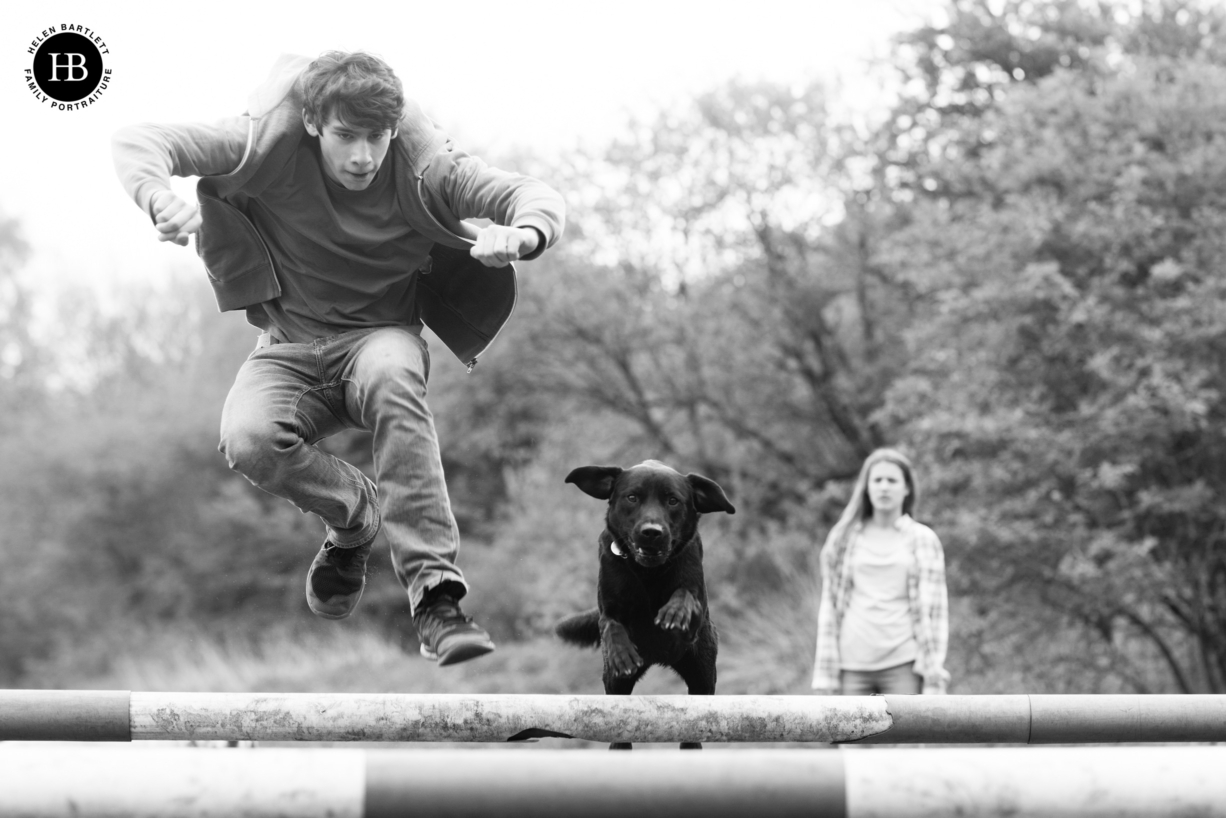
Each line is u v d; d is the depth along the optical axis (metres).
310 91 3.43
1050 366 12.78
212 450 32.16
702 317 18.36
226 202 3.59
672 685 13.48
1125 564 11.38
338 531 3.85
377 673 18.62
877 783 2.06
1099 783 2.08
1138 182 12.43
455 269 3.88
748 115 18.20
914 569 7.29
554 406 20.41
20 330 43.62
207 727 3.18
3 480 34.41
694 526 3.98
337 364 3.67
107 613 31.44
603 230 18.95
